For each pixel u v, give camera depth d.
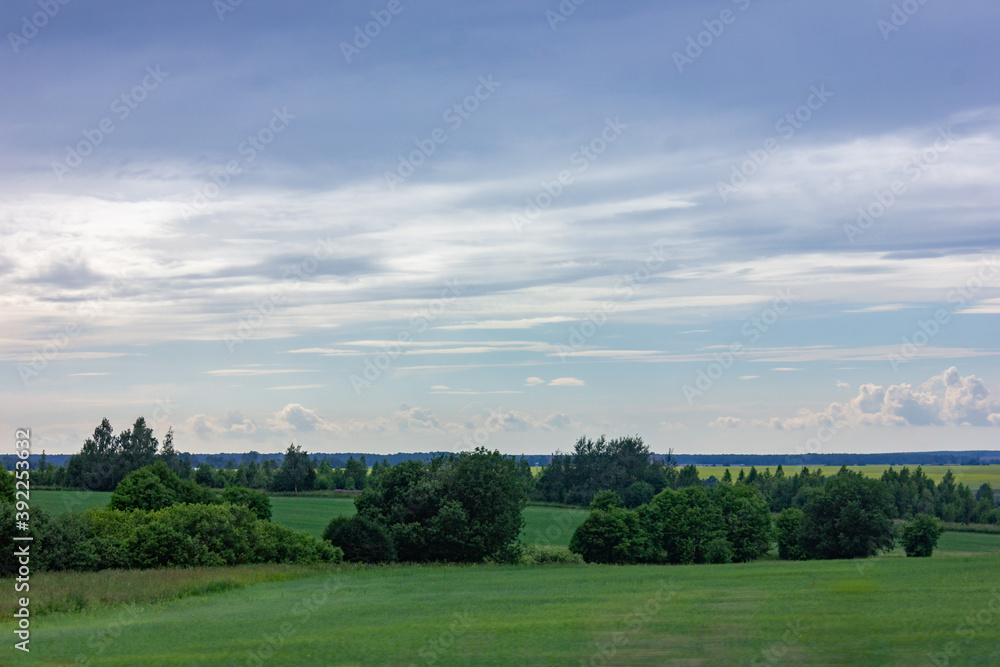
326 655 24.75
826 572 59.06
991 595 38.66
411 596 45.09
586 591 47.06
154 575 51.41
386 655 24.64
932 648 23.88
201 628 31.44
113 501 84.56
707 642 25.75
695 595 42.66
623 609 36.34
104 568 58.19
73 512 60.97
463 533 78.88
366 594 46.56
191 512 65.50
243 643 27.36
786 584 48.84
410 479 83.62
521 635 28.38
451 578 58.56
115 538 60.19
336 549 72.06
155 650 26.08
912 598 37.69
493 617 34.06
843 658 22.50
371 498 82.69
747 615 32.59
